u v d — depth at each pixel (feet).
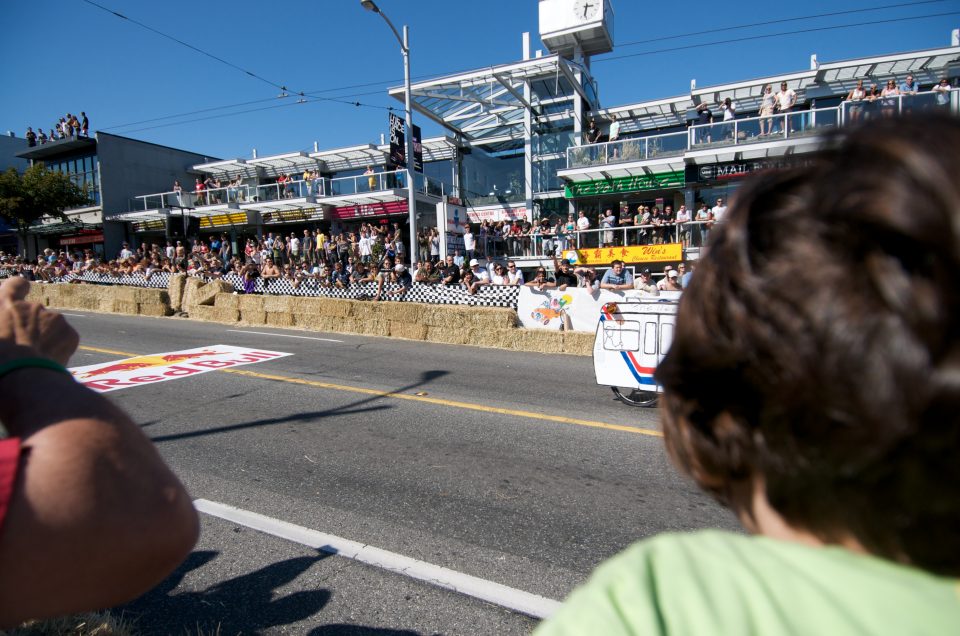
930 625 1.26
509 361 28.25
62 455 2.03
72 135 99.86
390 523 10.62
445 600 8.26
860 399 1.15
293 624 7.75
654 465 13.61
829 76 55.93
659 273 55.16
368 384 22.61
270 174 97.40
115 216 96.43
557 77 58.75
